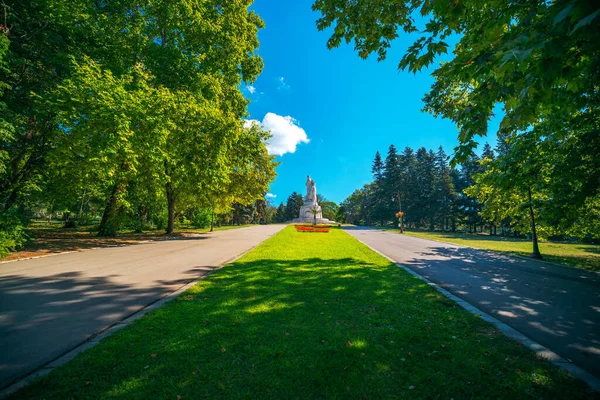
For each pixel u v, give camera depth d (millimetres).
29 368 2975
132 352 3217
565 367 3080
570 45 1962
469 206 46812
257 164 26812
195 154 18188
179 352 3217
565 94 3328
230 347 3352
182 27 18938
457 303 5402
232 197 26219
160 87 16125
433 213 55000
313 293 5758
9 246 9664
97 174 13680
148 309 4754
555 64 2092
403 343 3590
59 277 7156
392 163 66438
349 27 5594
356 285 6535
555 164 9742
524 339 3811
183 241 17953
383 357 3203
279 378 2740
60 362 3051
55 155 12438
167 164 18359
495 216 17578
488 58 2730
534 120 2627
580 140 8164
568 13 1660
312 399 2447
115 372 2809
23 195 15469
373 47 5414
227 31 20531
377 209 66812
